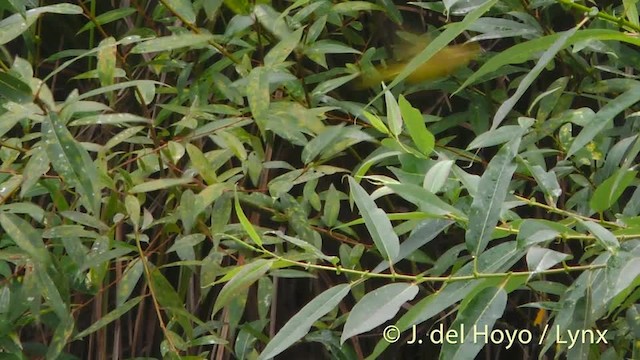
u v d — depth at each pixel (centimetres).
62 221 160
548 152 158
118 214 152
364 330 110
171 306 152
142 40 149
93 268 153
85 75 150
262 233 154
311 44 159
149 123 150
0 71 140
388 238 115
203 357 159
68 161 132
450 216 117
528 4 160
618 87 161
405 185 116
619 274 110
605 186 120
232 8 159
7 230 140
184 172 157
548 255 112
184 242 152
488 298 114
